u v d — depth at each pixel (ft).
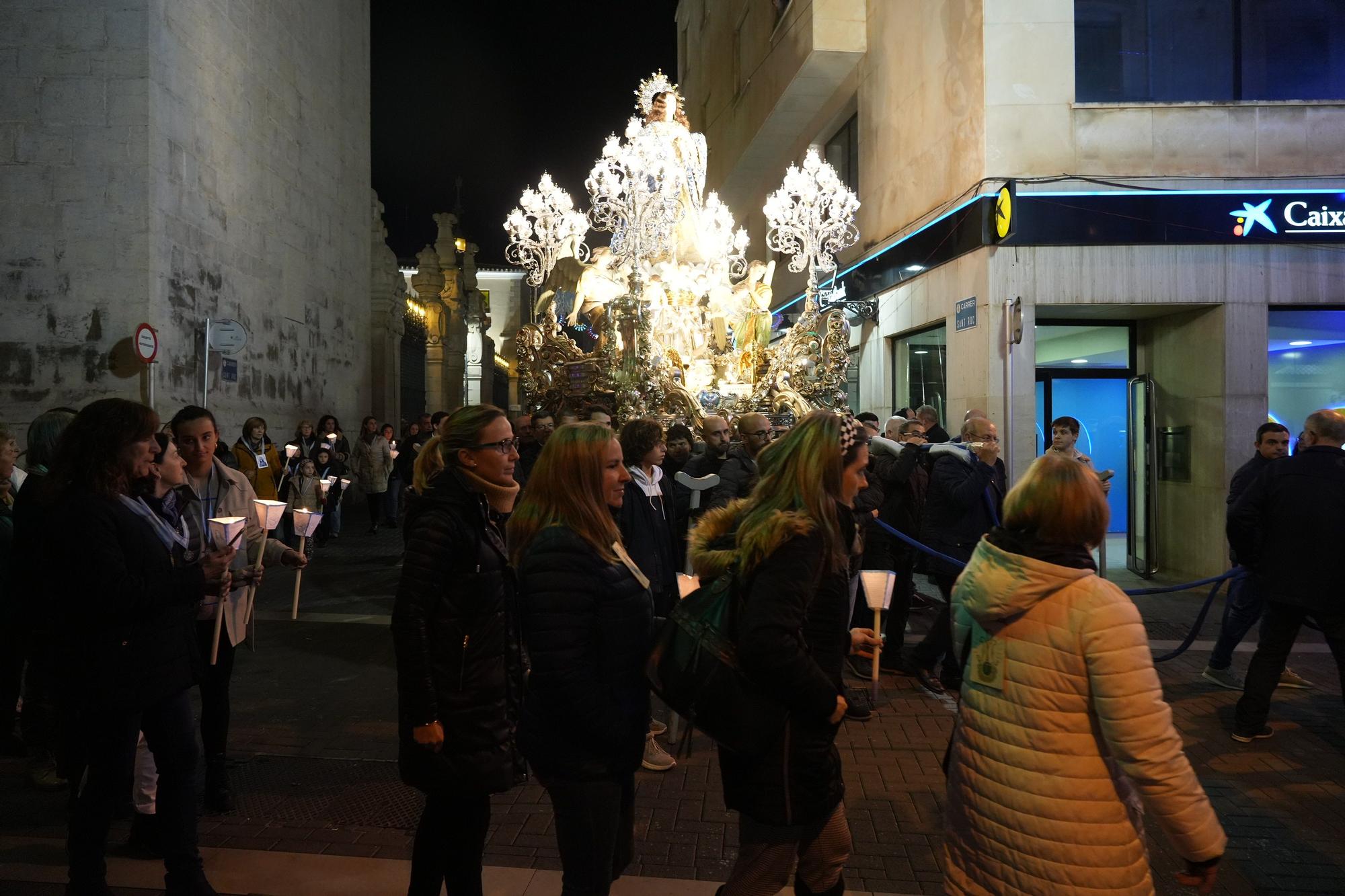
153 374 38.47
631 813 9.04
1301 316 33.09
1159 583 34.17
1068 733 7.29
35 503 12.83
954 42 36.22
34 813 14.01
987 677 7.70
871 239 46.91
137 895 11.34
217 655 13.17
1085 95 33.73
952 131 36.52
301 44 57.16
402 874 11.87
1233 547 16.98
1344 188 32.30
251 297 49.37
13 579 12.93
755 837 8.42
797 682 7.82
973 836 7.63
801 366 41.45
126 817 13.82
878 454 22.85
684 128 44.04
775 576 7.97
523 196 45.21
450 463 9.64
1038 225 32.89
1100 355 37.70
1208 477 33.35
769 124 58.65
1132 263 32.91
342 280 65.51
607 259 43.50
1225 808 14.21
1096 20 33.76
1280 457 20.08
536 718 8.58
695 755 16.48
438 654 9.11
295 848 12.68
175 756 10.44
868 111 47.32
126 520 9.92
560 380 42.37
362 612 28.78
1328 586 15.85
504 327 160.15
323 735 17.49
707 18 79.05
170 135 40.37
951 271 36.58
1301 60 33.50
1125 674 7.02
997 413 33.09
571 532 8.40
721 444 23.11
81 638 9.90
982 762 7.61
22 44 38.27
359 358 69.46
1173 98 33.65
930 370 40.96
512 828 13.46
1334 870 12.29
